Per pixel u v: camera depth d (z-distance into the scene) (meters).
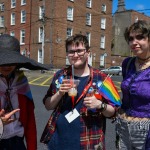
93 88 3.08
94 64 39.00
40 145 5.62
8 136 2.88
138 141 2.96
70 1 35.12
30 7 36.12
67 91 3.00
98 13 39.66
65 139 3.05
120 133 3.11
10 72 2.87
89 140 3.03
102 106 2.98
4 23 40.09
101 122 3.11
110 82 3.13
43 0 34.06
